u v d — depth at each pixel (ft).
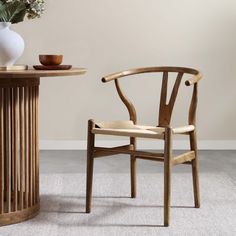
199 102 14.84
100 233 8.07
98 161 13.26
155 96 14.75
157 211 9.19
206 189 10.66
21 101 8.38
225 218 8.86
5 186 9.10
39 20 14.48
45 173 11.95
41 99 14.71
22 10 9.00
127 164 12.95
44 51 14.57
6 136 8.29
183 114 14.83
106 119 14.83
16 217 8.48
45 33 14.53
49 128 14.80
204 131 14.93
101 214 8.99
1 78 8.10
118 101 14.79
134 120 9.84
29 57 14.58
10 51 8.49
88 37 14.61
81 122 14.82
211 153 14.39
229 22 14.65
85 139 14.87
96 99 14.78
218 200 9.90
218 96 14.83
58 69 8.67
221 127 14.92
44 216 8.85
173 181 11.27
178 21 14.61
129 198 9.98
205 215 9.00
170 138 8.41
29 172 8.71
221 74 14.78
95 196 10.10
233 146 14.93
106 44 14.64
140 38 14.64
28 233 8.04
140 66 14.70
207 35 14.67
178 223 8.58
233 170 12.38
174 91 9.68
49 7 14.47
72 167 12.58
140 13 14.57
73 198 9.95
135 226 8.41
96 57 14.66
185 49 14.69
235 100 14.84
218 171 12.26
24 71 7.91
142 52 14.67
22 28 14.47
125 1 14.52
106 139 14.90
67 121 14.79
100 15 14.56
